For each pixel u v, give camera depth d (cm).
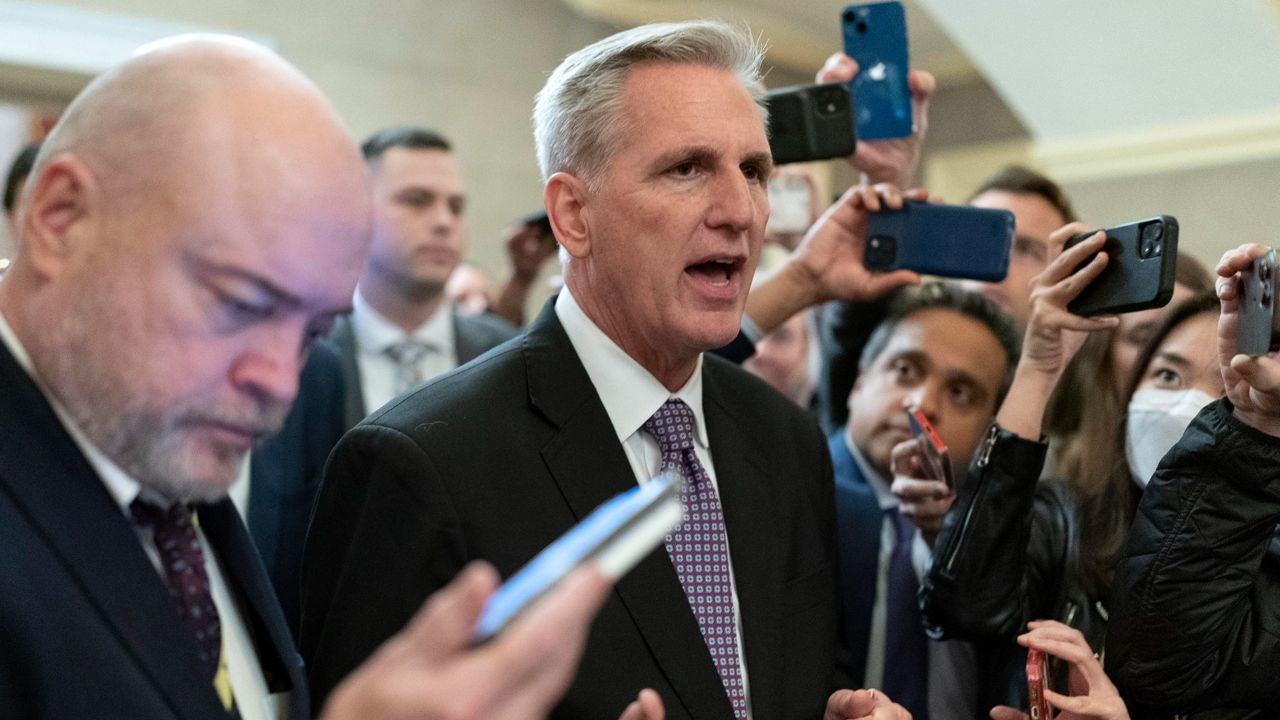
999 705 169
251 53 99
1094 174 516
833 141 185
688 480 149
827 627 156
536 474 141
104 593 93
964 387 204
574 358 149
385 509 134
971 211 180
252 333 96
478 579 66
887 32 198
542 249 350
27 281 97
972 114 644
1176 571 142
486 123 648
